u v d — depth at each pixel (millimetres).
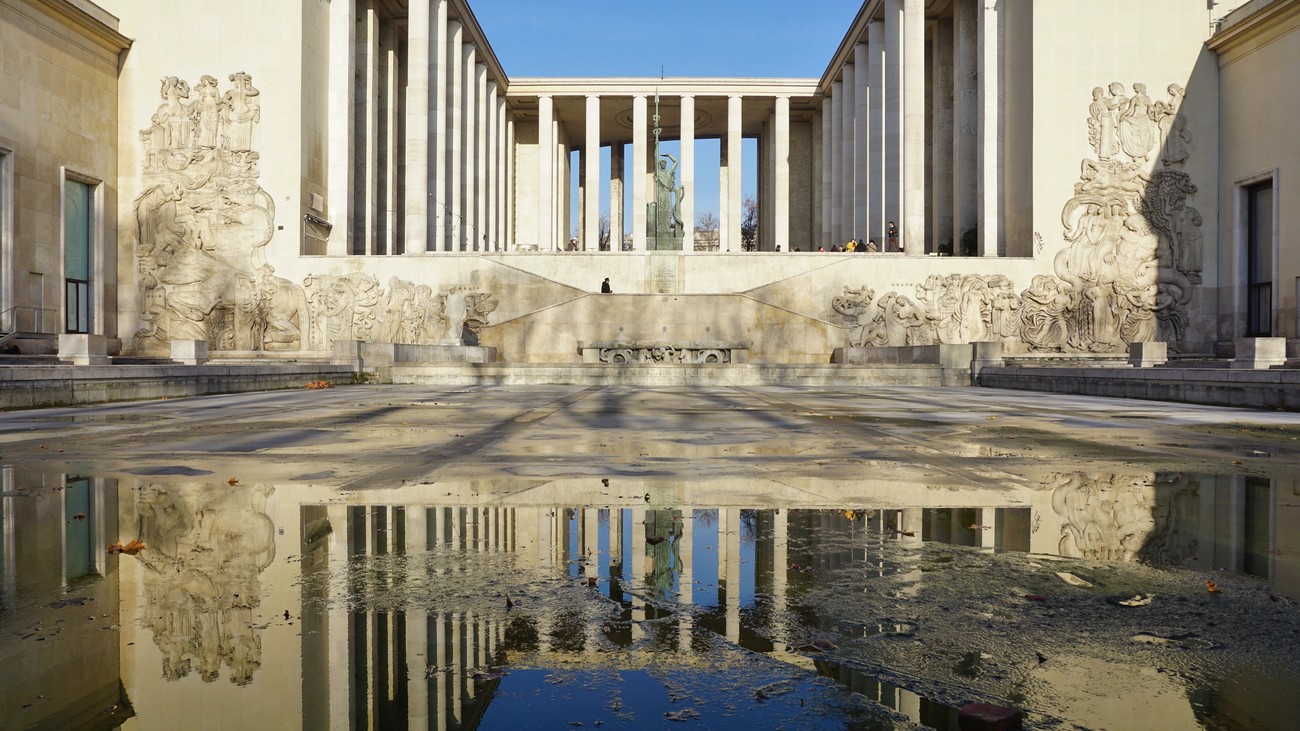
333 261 34562
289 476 6211
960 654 2658
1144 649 2701
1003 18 37156
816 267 34906
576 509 4980
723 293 34250
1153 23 34344
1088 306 34125
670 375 24750
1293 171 30406
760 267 34938
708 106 54156
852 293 34125
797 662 2592
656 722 2146
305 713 2152
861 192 45750
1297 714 2195
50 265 31234
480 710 2201
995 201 36938
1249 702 2279
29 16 30062
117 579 3475
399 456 7371
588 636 2814
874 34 43344
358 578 3504
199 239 34844
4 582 3420
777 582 3477
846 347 33781
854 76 48312
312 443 8422
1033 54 34281
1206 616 3037
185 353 22328
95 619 2959
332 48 37875
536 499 5293
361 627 2891
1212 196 34312
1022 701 2287
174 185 34969
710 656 2635
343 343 25688
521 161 59531
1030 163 34625
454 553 3936
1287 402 13930
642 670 2516
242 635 2805
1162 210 34219
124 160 35219
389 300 34312
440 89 40688
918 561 3811
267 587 3367
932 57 46375
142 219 34938
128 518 4699
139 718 2107
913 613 3066
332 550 3984
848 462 7039
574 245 64625
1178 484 5941
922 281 34219
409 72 38875
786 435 9242
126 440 8758
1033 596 3279
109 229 34531
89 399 15430
